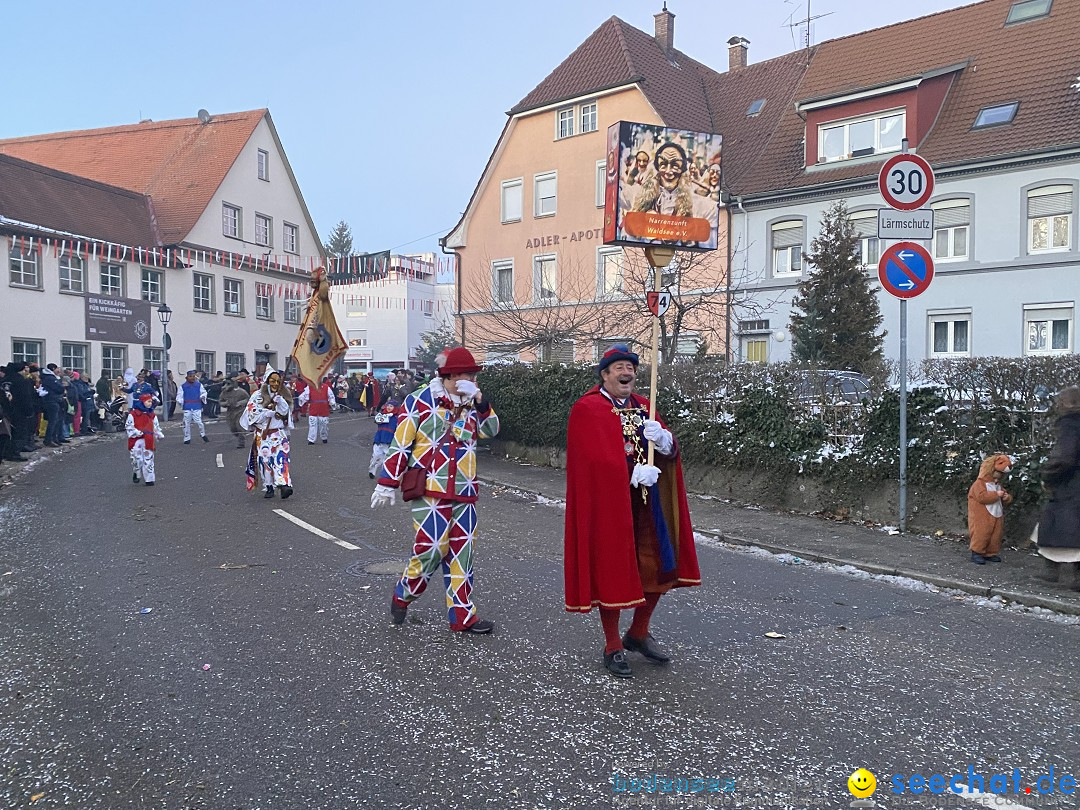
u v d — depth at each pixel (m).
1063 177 20.30
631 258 23.78
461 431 5.56
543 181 31.70
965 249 21.89
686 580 4.96
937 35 25.31
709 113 29.97
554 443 14.91
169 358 32.41
